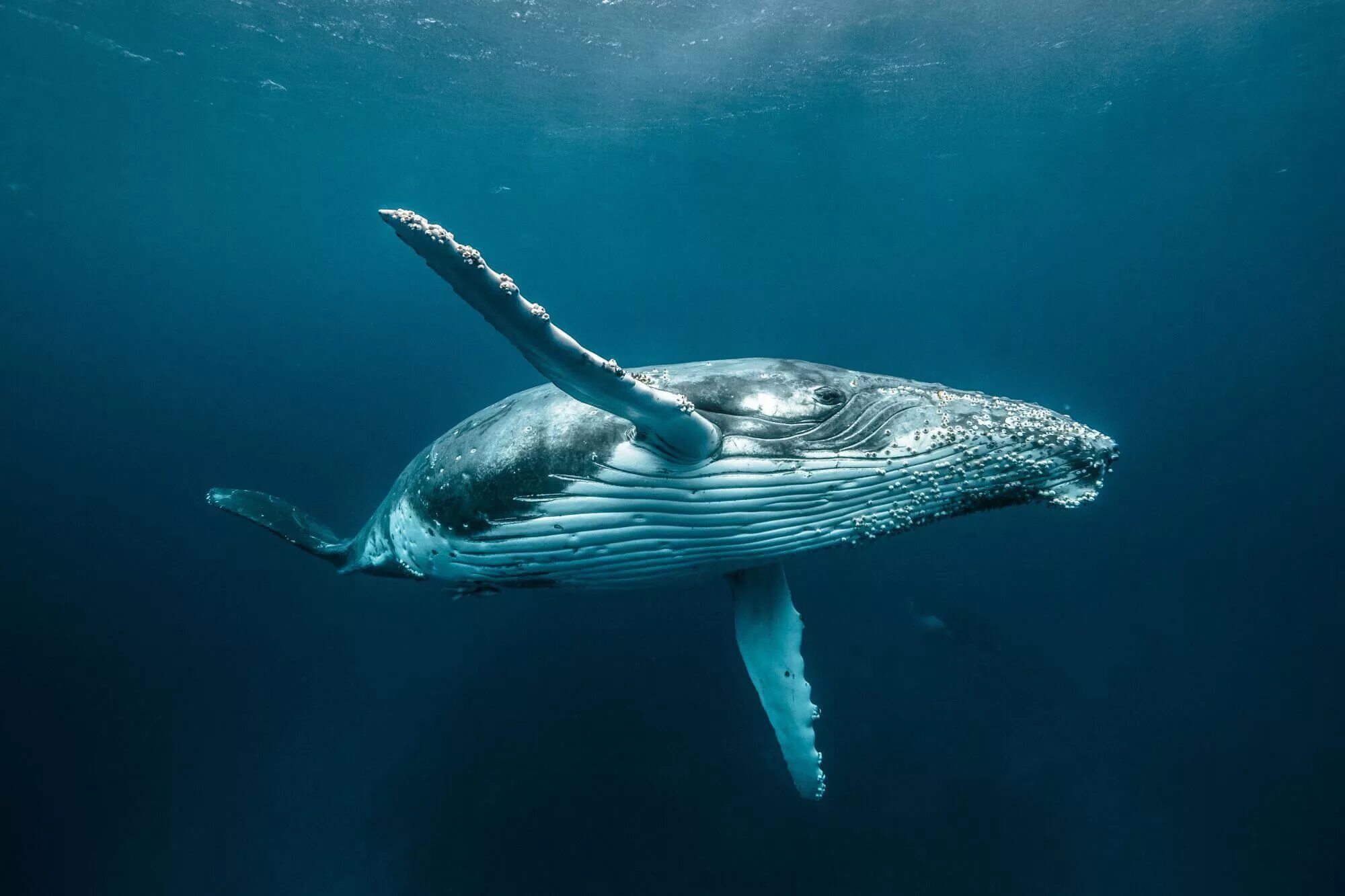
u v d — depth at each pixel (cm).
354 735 1523
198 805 1377
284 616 1922
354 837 1284
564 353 286
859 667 1593
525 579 482
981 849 1191
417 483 505
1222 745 1520
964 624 1803
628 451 410
